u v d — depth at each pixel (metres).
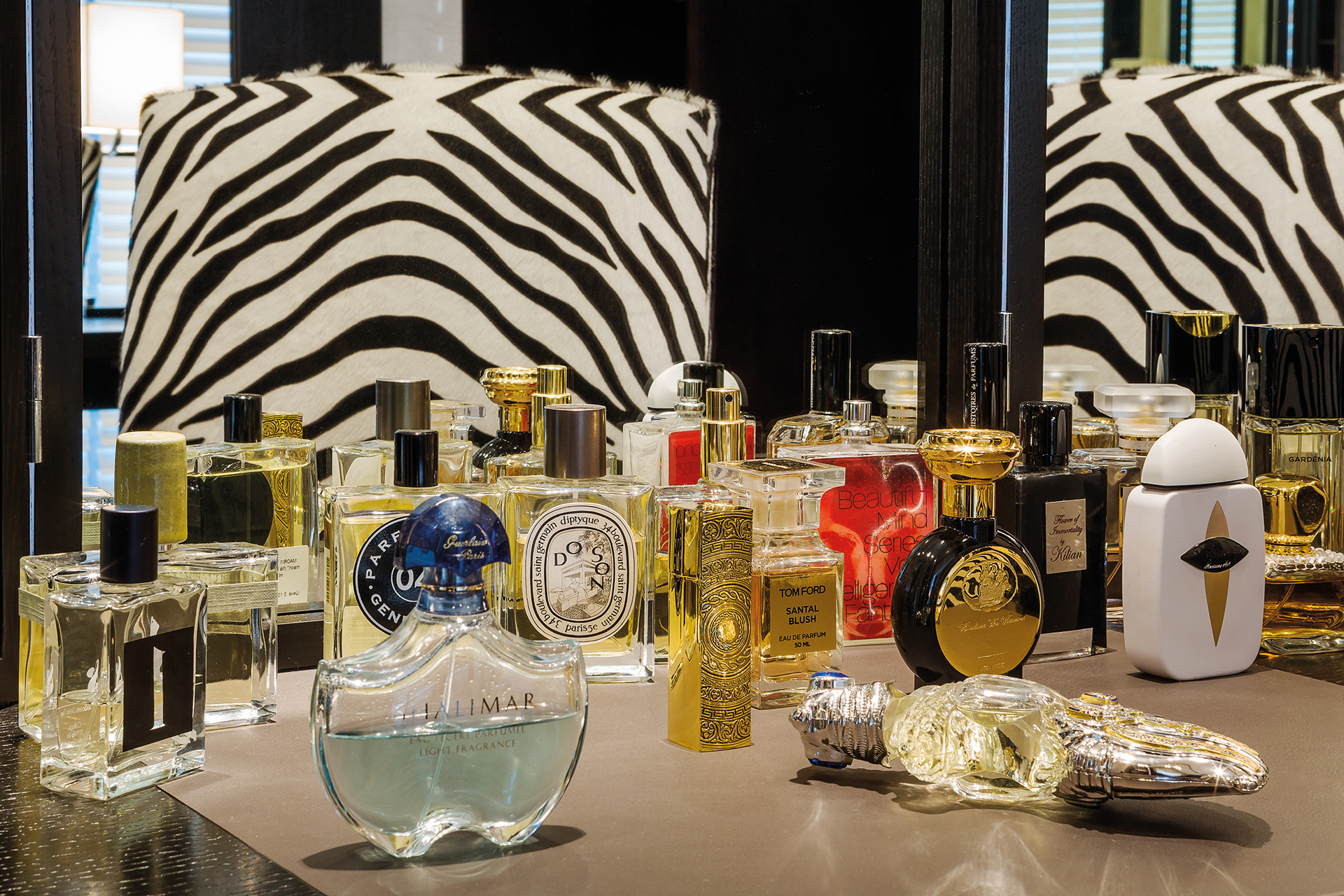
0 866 0.61
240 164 0.97
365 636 0.89
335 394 1.00
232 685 0.84
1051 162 1.19
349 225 1.01
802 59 1.11
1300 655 1.04
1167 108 1.25
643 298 1.10
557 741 0.63
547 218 1.07
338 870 0.61
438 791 0.61
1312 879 0.60
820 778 0.74
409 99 1.03
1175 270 1.26
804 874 0.60
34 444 0.86
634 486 0.93
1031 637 0.85
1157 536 0.93
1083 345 1.21
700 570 0.77
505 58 1.05
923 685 0.85
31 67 0.85
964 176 1.12
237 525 0.94
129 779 0.71
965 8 1.10
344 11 1.00
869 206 1.13
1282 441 1.10
